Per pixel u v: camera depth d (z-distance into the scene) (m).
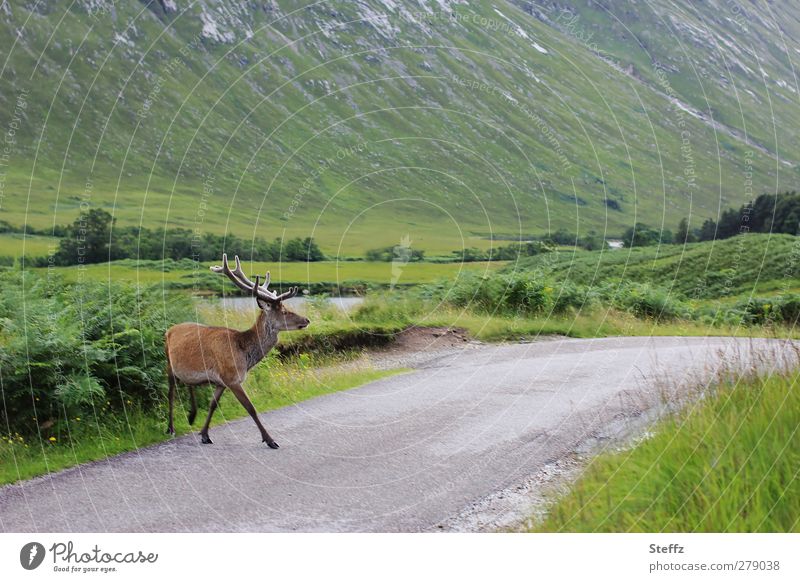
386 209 97.31
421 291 21.75
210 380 8.69
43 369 8.77
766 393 7.63
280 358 14.37
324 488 7.24
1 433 8.34
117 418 9.09
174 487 7.17
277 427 9.45
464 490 7.25
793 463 6.55
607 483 6.96
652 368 12.75
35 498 6.87
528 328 19.19
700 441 7.09
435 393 11.62
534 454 8.32
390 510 6.73
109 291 10.86
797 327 16.36
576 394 11.22
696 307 24.56
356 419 9.89
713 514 6.15
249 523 6.36
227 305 18.56
